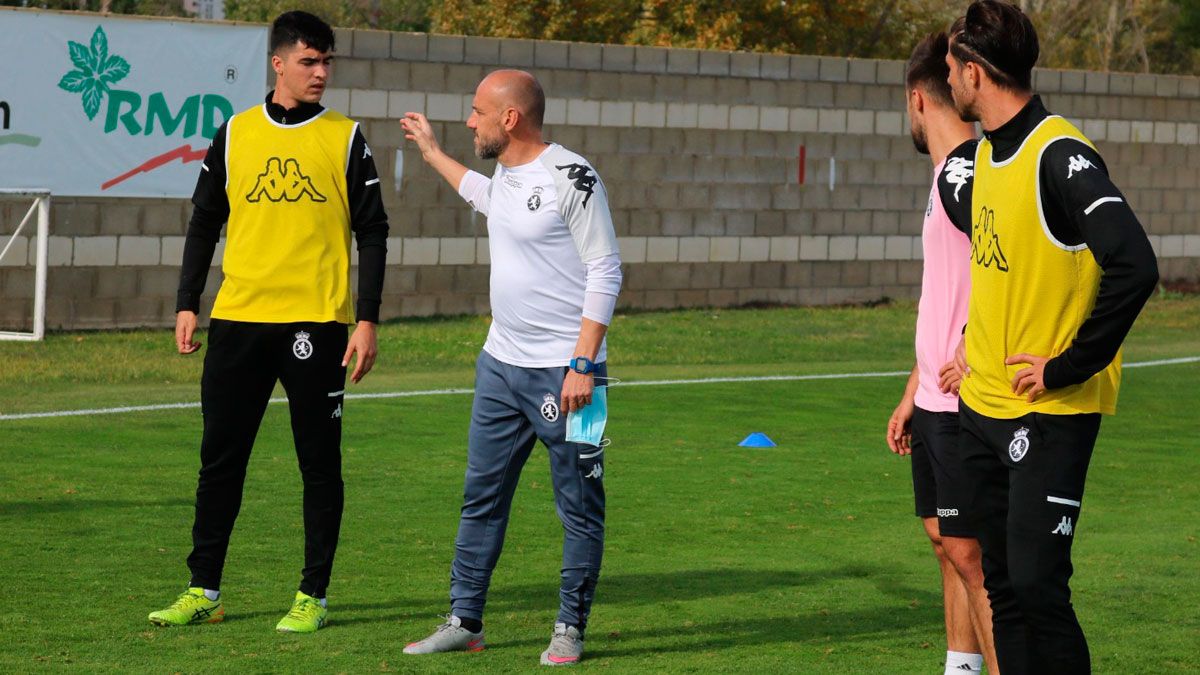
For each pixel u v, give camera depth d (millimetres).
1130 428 22750
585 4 64500
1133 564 13781
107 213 33250
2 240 32219
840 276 43094
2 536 13820
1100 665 10547
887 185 43406
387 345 32188
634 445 20141
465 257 37719
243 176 10883
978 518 8586
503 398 10453
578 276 10234
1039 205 7855
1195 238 48250
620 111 39312
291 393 10945
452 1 67562
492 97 10227
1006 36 7949
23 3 55031
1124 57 97000
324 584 11039
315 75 10859
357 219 11102
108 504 15383
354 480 17156
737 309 41406
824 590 12594
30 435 19516
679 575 13070
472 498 10578
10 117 31812
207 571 11078
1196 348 34688
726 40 62875
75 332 33000
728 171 41031
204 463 11078
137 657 10094
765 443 20375
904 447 9969
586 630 11195
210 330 11055
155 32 33094
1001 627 8539
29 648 10250
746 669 10164
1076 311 7938
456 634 10484
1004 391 8164
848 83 42469
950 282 9086
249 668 9906
